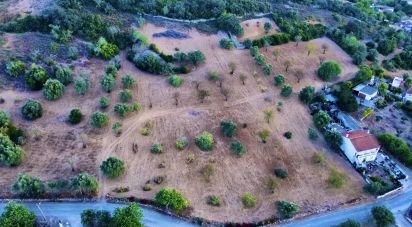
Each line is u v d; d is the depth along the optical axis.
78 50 118.12
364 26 151.25
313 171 89.88
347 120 106.12
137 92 108.56
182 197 78.31
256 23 140.12
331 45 138.75
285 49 132.62
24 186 76.38
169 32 130.00
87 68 113.75
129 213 71.38
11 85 104.44
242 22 139.38
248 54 127.94
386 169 91.56
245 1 146.88
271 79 118.75
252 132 98.88
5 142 84.69
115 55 120.00
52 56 113.69
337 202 83.25
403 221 80.38
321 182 87.44
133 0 138.25
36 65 107.31
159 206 78.25
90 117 98.62
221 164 89.19
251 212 79.19
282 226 77.38
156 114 101.88
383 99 115.12
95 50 117.12
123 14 134.38
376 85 121.44
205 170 87.00
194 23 136.75
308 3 165.00
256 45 130.38
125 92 103.44
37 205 76.94
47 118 97.06
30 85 103.69
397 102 114.88
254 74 119.31
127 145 92.00
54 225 73.25
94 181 79.25
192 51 122.44
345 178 88.88
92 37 122.81
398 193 86.75
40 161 86.00
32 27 122.31
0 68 107.25
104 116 95.38
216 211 78.62
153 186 82.50
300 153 94.31
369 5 185.62
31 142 90.25
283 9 151.50
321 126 100.94
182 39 129.00
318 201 83.06
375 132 102.19
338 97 112.50
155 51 120.94
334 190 85.88
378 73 126.69
